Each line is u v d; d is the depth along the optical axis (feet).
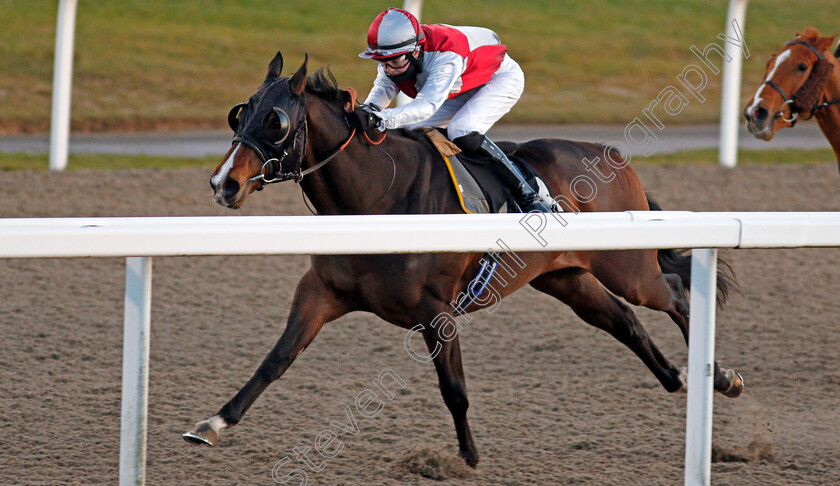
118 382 21.77
